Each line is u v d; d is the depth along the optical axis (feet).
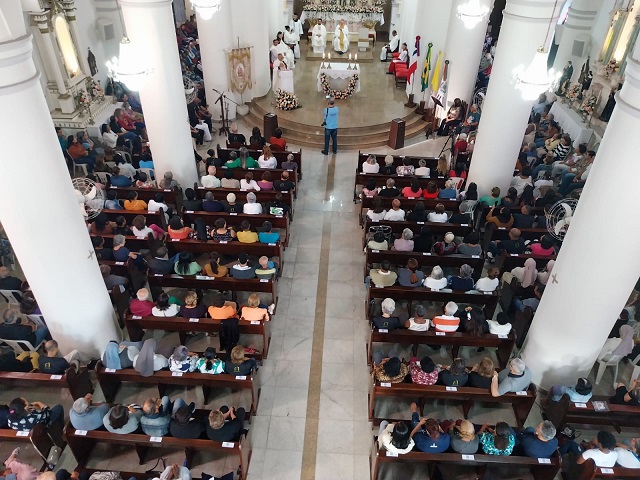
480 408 22.49
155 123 32.07
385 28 68.80
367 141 45.29
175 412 18.03
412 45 53.36
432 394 20.54
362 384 23.56
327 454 20.67
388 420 20.83
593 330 20.61
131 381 22.16
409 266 24.97
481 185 33.60
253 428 21.53
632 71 15.80
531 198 32.12
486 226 29.68
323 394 23.03
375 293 25.36
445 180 35.42
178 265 25.20
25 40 16.06
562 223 26.99
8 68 15.89
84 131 39.68
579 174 34.60
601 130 39.37
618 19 37.68
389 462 20.31
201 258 30.30
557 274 20.68
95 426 18.65
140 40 29.07
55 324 22.07
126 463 19.92
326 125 41.55
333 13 62.95
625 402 20.36
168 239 27.99
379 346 25.32
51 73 38.65
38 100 17.25
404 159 37.55
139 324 23.36
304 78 56.39
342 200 36.96
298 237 32.94
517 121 30.73
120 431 18.39
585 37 45.21
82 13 43.70
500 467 19.36
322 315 27.14
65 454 20.39
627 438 21.65
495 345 23.18
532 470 19.01
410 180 35.45
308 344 25.44
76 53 40.91
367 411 22.38
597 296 19.53
